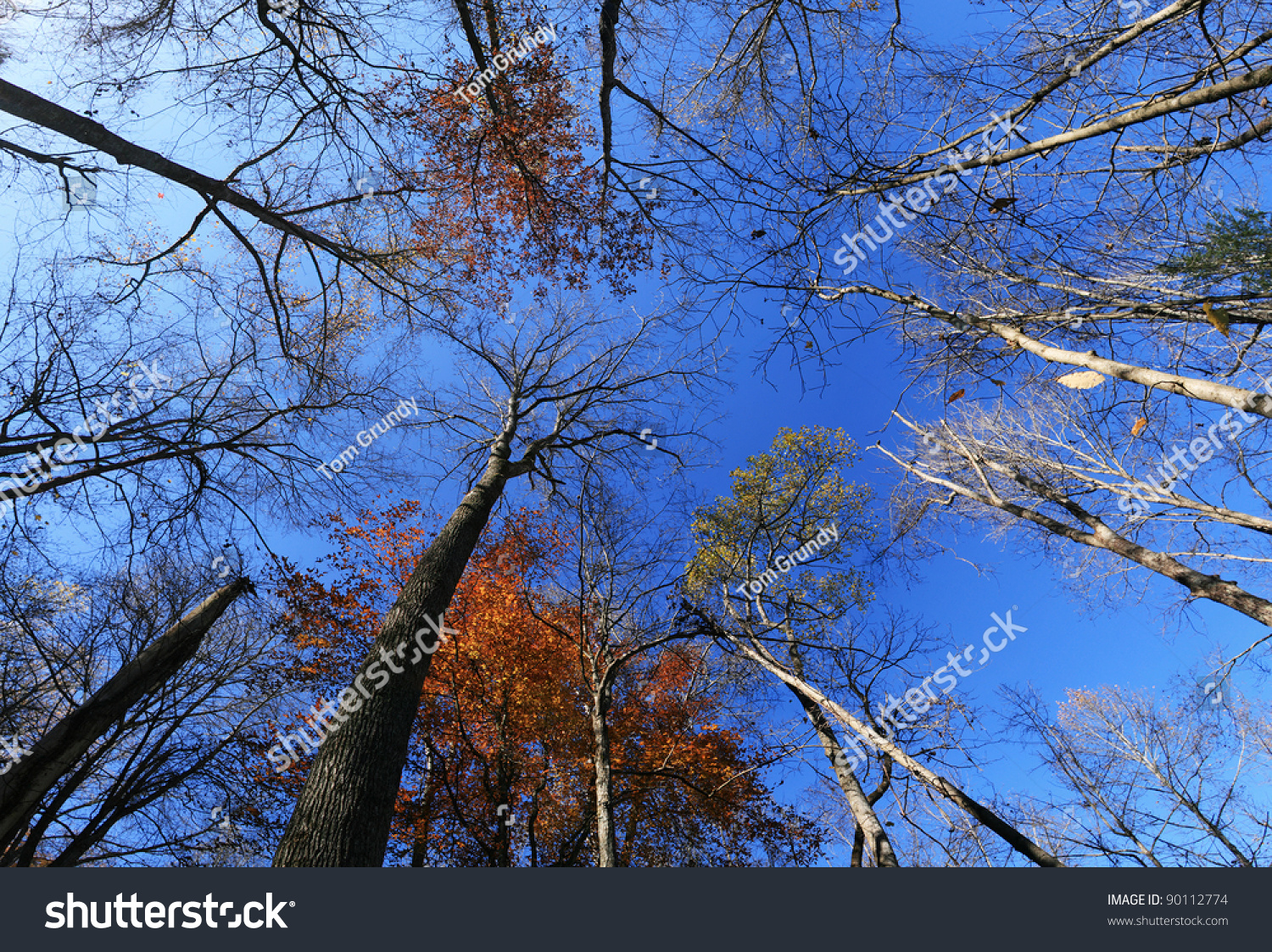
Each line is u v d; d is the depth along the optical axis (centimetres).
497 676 1181
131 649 972
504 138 733
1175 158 518
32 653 906
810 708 1073
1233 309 513
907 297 615
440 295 882
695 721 1232
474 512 859
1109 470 1000
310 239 712
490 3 602
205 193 630
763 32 583
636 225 777
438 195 805
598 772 754
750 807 1158
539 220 828
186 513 852
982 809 716
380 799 492
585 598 922
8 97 488
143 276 761
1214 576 766
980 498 1049
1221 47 461
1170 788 1227
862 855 916
